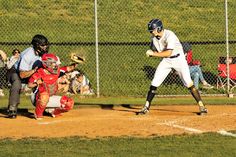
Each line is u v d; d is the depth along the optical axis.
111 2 57.56
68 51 44.47
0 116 27.58
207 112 27.80
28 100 33.16
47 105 26.48
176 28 53.25
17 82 26.66
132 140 21.30
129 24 53.12
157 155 18.80
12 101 26.73
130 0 58.53
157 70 27.58
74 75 35.78
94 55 43.91
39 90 26.11
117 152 19.27
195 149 19.62
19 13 53.97
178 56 27.28
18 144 20.75
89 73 40.59
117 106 31.14
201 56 45.38
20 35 49.16
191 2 59.75
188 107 30.45
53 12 55.03
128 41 48.44
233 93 36.41
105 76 40.25
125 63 42.84
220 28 53.75
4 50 44.09
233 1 61.16
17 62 26.67
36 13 54.38
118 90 37.72
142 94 37.00
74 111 29.06
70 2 57.59
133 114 27.98
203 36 51.56
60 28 51.38
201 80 37.34
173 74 38.03
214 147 19.92
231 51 47.31
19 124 25.08
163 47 26.88
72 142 21.05
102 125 24.58
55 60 25.88
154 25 26.50
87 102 33.03
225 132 22.70
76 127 24.17
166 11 57.09
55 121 25.75
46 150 19.70
